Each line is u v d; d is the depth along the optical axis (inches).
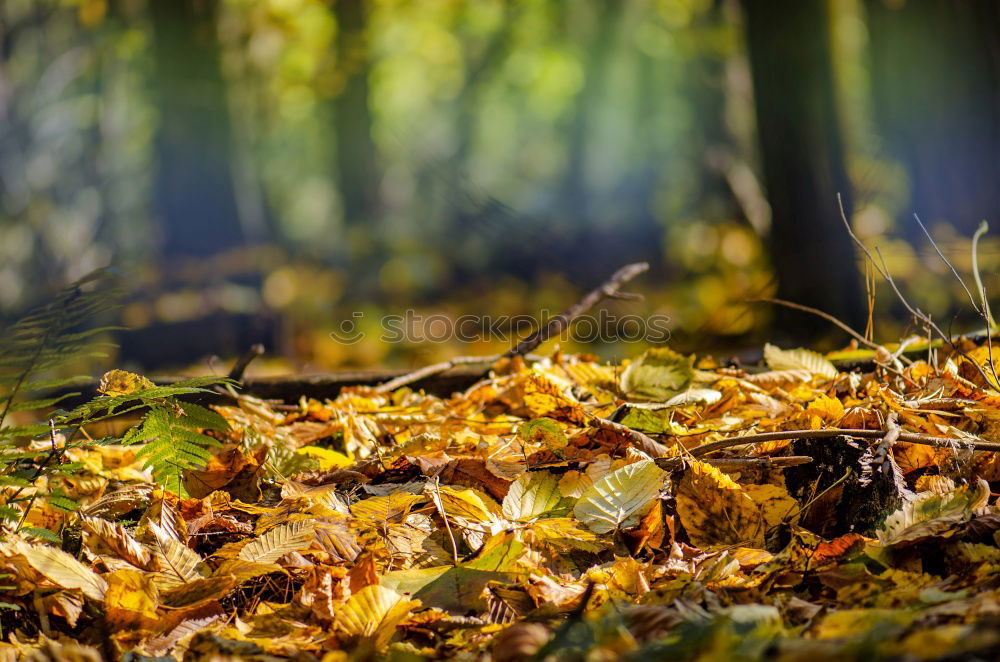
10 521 77.8
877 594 73.1
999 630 67.8
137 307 223.6
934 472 79.2
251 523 79.4
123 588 74.6
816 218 163.9
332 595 75.0
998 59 222.7
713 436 82.7
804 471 79.4
